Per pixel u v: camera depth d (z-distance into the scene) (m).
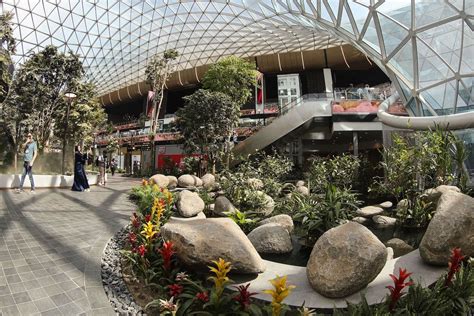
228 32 34.69
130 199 10.31
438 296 2.84
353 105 20.69
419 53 13.40
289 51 37.97
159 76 29.52
